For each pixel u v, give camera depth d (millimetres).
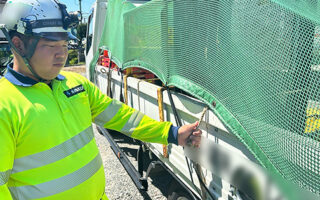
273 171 1132
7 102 1060
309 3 1126
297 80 994
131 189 3193
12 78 1112
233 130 1297
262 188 1223
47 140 1134
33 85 1161
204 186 1692
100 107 1511
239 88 1248
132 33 2480
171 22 1775
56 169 1175
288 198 1081
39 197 1159
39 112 1120
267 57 1098
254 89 1164
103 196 1502
